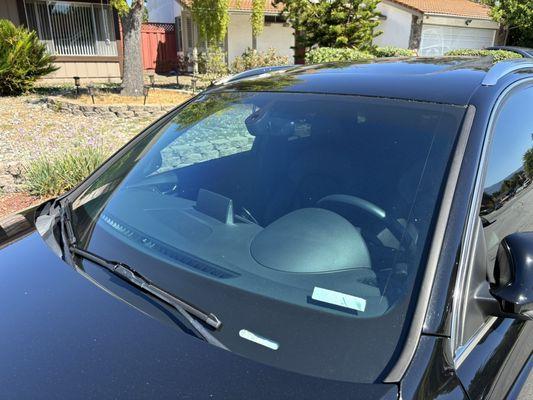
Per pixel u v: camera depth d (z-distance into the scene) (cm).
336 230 164
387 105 185
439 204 149
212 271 161
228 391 121
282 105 214
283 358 128
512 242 148
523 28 2288
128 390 124
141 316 146
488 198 174
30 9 1577
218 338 136
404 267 144
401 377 120
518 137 200
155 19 2792
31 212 227
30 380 129
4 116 1024
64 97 1179
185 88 1488
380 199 166
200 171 228
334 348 129
